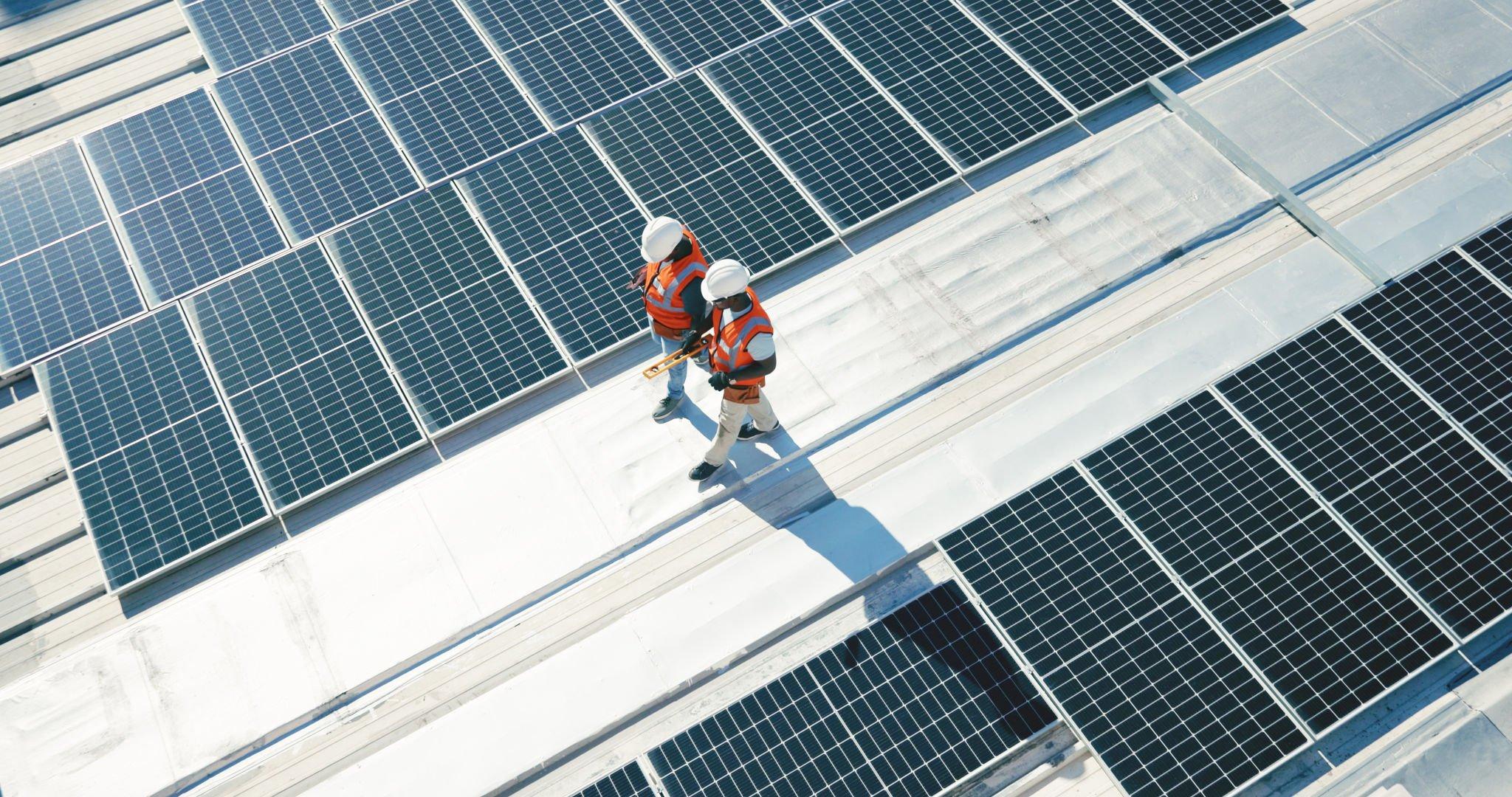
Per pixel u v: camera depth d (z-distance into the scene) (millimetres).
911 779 7953
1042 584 8641
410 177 11906
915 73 12258
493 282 10812
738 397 8766
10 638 9383
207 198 11930
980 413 9984
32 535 9977
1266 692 8047
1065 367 10203
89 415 10211
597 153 11781
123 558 9430
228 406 10164
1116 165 11430
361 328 10578
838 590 9008
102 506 9688
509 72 12891
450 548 9430
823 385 10164
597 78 12711
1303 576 8484
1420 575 8398
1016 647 8383
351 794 8312
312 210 11695
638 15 13391
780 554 9195
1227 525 8766
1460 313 9688
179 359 10508
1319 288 10383
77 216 11898
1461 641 8109
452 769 8383
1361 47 12109
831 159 11555
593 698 8617
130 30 14547
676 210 11242
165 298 11078
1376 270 10273
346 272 10984
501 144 12117
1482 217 10680
